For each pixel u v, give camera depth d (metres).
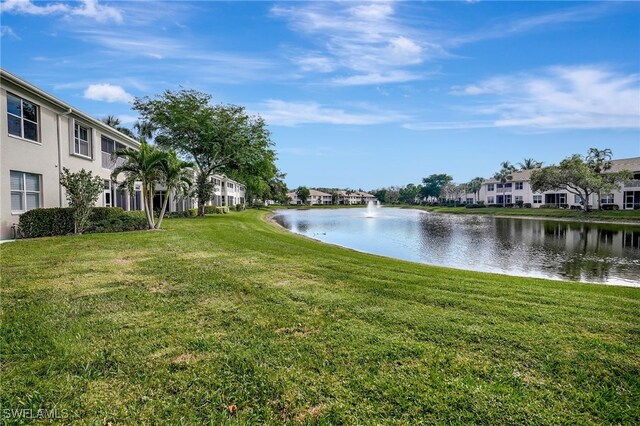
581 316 4.68
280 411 2.68
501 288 6.25
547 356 3.52
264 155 32.38
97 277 6.41
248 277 6.66
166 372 3.17
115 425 2.48
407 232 24.09
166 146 28.45
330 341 3.83
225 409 2.69
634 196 42.59
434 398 2.81
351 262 8.67
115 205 20.50
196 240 11.82
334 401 2.79
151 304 4.98
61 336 3.85
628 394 2.90
